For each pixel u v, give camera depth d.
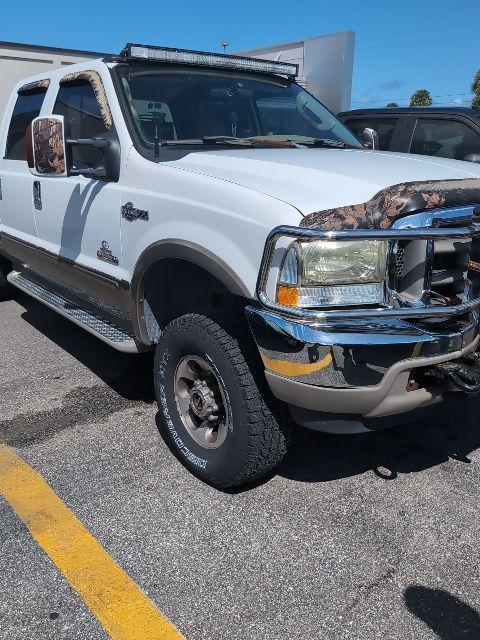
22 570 2.49
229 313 2.86
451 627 2.23
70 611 2.29
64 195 4.04
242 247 2.62
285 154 3.30
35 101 4.68
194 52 3.90
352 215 2.39
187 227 2.90
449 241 2.58
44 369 4.59
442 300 2.61
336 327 2.37
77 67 4.08
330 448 3.46
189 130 3.71
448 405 2.85
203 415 3.00
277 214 2.48
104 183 3.59
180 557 2.58
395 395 2.52
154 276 3.30
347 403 2.46
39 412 3.89
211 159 3.16
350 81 8.25
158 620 2.25
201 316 2.91
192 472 3.17
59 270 4.35
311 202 2.48
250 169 2.93
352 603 2.34
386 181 2.65
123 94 3.56
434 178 2.77
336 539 2.70
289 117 4.24
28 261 5.01
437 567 2.53
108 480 3.13
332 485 3.11
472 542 2.68
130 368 4.61
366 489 3.07
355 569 2.51
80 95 3.93
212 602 2.34
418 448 3.47
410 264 2.50
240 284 2.63
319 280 2.39
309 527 2.78
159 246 3.05
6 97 8.35
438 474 3.21
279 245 2.43
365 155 3.40
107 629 2.21
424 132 6.18
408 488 3.08
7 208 5.20
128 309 3.52
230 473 2.88
